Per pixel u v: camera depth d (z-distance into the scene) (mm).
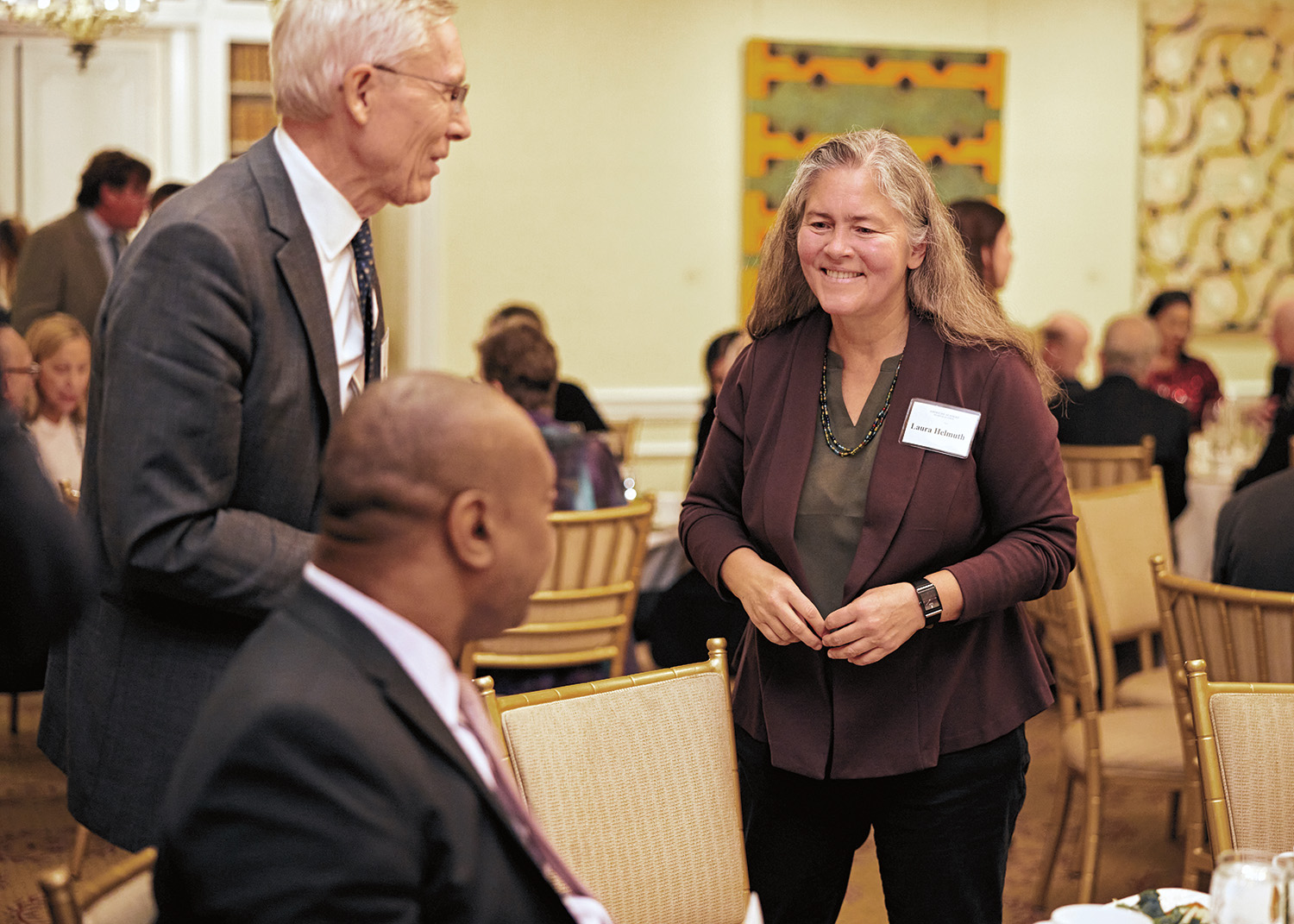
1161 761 2855
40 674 2855
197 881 865
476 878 963
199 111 6688
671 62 6355
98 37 5039
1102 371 4715
